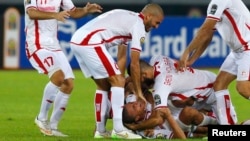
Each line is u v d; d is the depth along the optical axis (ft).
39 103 134.51
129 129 90.33
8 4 209.46
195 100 93.25
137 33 88.63
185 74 90.53
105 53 89.51
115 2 208.74
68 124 108.47
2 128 102.68
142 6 210.38
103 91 92.27
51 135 94.43
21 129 101.76
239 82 92.99
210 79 93.40
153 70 89.40
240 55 92.99
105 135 92.58
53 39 96.99
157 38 193.26
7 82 168.76
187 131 91.91
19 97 143.13
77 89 156.87
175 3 213.46
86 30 90.58
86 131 100.94
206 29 90.48
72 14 98.48
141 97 88.53
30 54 96.99
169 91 88.99
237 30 92.12
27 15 96.89
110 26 90.33
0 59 196.13
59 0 98.07
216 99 93.56
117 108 89.20
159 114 88.22
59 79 94.48
